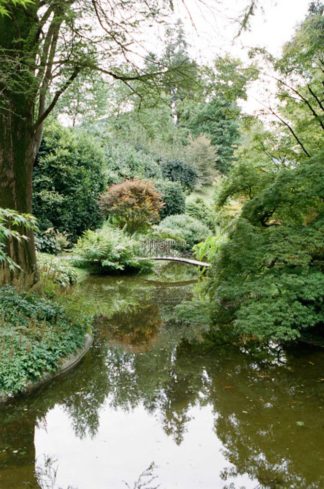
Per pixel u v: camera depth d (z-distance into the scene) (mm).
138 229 15891
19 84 5184
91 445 3637
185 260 13016
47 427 3926
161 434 3846
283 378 5090
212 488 3072
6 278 5871
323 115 7207
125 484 3098
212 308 6629
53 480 3111
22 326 4773
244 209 6379
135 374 5246
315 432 3850
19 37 5570
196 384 4953
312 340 6285
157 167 20703
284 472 3277
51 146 13961
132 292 10422
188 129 23172
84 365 5461
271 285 5570
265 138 8344
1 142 5824
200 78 6477
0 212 3170
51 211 13797
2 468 3244
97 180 15391
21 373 4320
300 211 6293
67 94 7234
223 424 4020
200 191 23797
